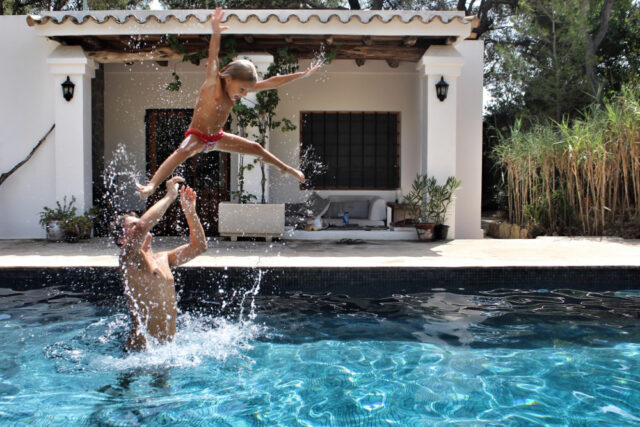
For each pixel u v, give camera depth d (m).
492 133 15.35
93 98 10.09
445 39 8.89
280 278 6.00
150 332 3.83
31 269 6.09
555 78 14.85
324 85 10.84
